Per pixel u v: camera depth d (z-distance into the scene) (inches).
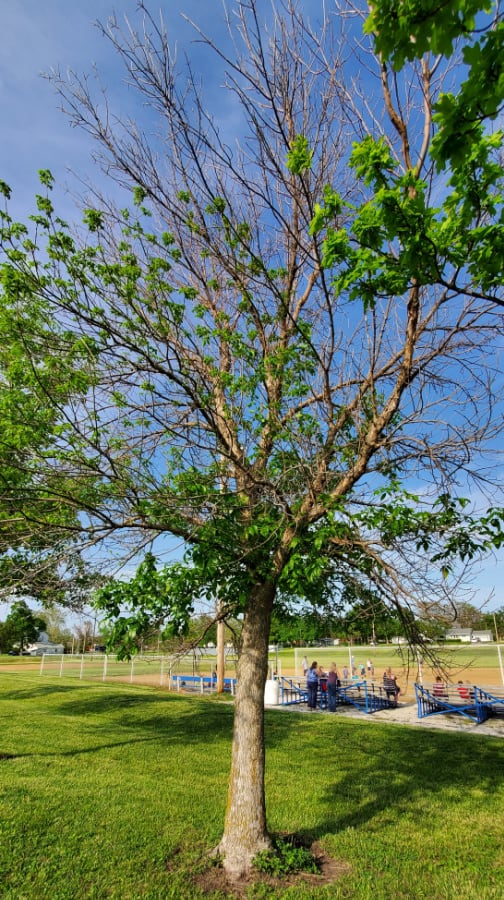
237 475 223.8
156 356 202.4
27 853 208.8
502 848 236.8
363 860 219.8
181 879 193.6
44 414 193.0
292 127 212.4
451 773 361.7
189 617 204.1
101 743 407.5
